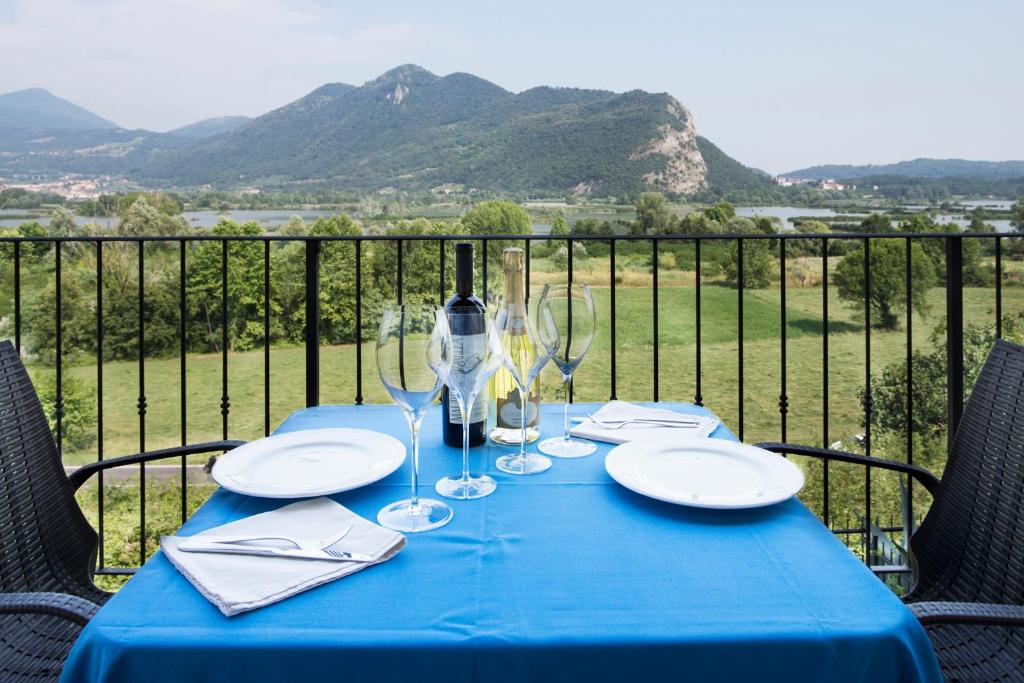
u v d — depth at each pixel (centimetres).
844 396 1862
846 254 1720
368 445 106
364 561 70
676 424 122
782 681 59
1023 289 1057
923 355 1529
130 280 1867
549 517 84
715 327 1952
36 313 1752
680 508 87
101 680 57
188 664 57
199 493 1606
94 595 120
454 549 75
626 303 1842
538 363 105
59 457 126
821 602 64
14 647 106
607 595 65
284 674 57
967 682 97
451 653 57
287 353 1978
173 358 1941
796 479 92
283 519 81
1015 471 108
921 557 123
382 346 84
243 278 1884
